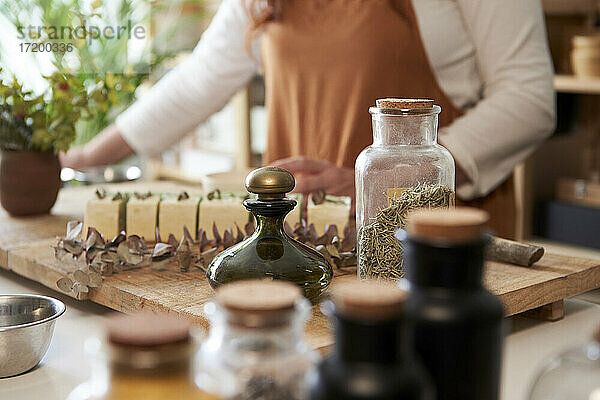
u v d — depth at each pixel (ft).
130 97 8.68
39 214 5.52
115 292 3.63
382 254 3.34
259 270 3.18
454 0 5.17
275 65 5.83
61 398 2.69
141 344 1.60
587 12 8.00
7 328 2.80
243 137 9.61
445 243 1.73
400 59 5.26
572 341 3.20
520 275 3.67
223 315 1.63
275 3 5.66
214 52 6.34
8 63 8.39
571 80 7.55
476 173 4.88
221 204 4.31
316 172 4.58
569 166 8.64
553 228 8.37
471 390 1.75
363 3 5.34
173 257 3.97
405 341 1.57
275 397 1.66
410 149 3.30
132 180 7.01
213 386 1.69
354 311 1.52
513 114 4.84
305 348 1.71
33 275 4.22
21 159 5.39
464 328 1.72
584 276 3.74
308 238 3.95
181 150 10.91
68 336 3.36
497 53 4.93
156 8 8.85
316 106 5.64
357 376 1.51
